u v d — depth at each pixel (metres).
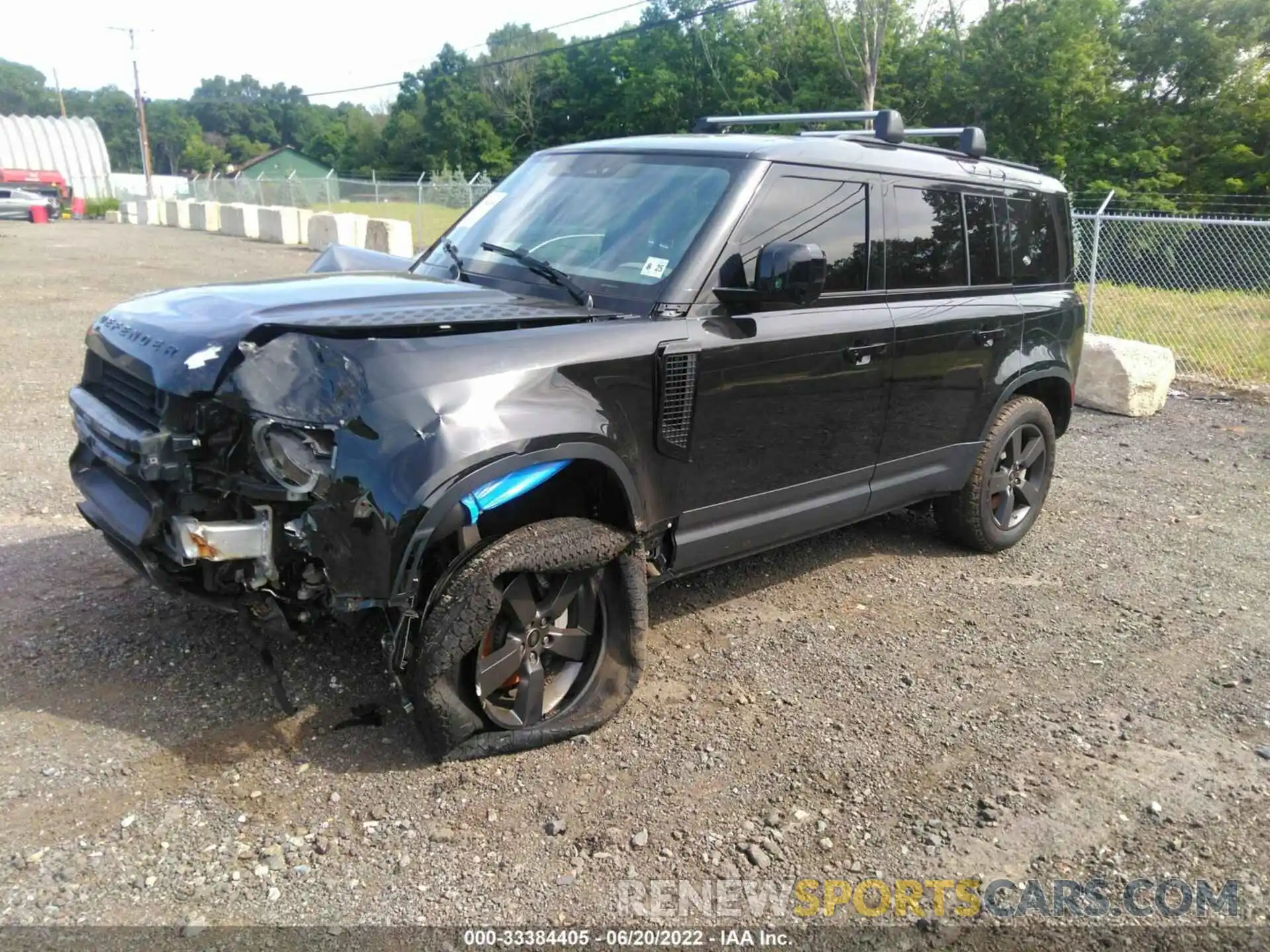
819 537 5.81
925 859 3.01
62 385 8.38
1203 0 30.42
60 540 4.99
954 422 5.04
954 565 5.48
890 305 4.54
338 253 5.07
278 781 3.16
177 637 4.02
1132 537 6.06
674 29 41.78
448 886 2.77
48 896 2.63
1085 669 4.30
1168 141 30.27
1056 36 29.69
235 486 2.95
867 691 4.01
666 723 3.68
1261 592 5.25
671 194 4.02
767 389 3.96
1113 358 9.50
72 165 61.81
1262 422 9.41
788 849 3.02
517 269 4.03
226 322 3.06
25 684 3.62
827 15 24.55
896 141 4.78
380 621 3.48
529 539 3.18
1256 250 14.75
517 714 3.39
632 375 3.46
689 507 3.84
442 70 63.62
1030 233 5.47
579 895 2.77
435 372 3.02
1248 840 3.18
